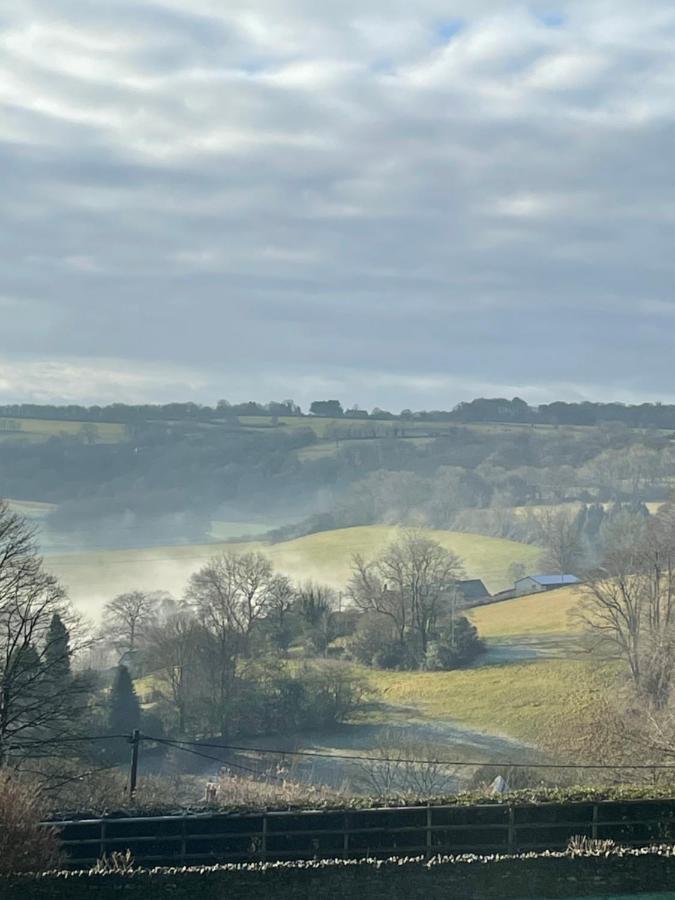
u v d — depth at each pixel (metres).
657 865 22.64
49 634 40.19
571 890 22.36
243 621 67.62
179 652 60.72
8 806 21.23
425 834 24.27
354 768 50.72
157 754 54.38
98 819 23.73
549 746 52.72
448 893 22.12
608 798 25.12
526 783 40.00
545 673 67.88
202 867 21.81
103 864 22.19
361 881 22.03
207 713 58.03
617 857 22.59
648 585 66.62
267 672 61.88
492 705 61.69
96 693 55.38
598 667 66.94
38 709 34.06
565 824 24.53
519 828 24.47
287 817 24.09
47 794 30.81
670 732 41.88
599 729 53.53
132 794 30.62
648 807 24.94
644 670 60.75
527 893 22.30
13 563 36.31
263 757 54.16
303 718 59.12
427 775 44.72
